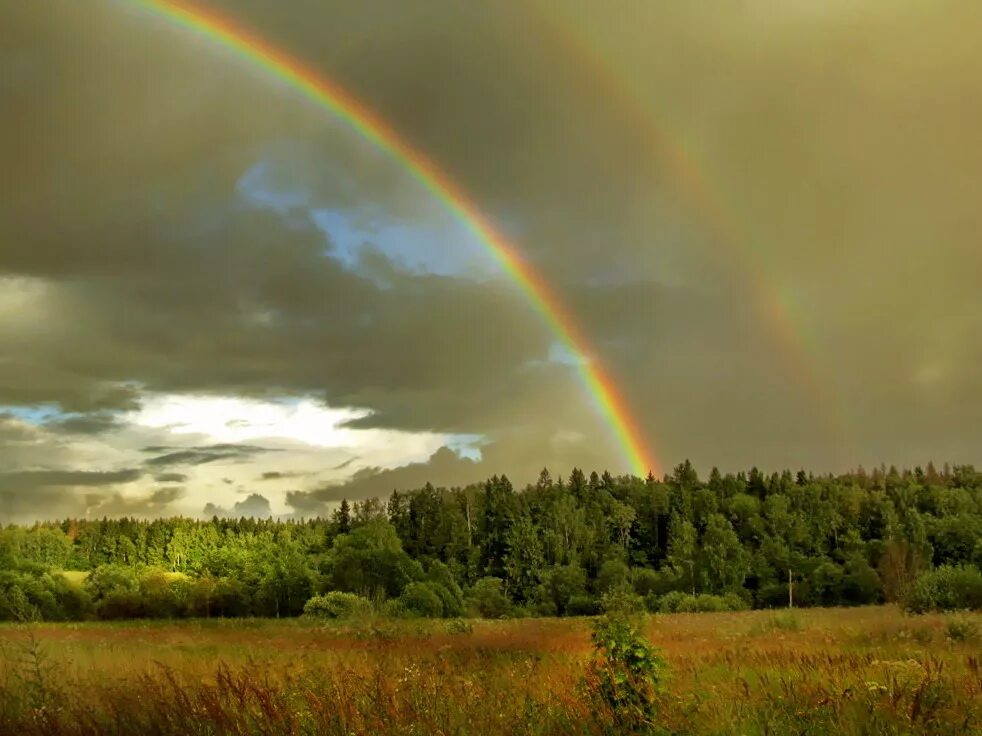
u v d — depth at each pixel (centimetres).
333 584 8406
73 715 705
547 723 661
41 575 7356
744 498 14000
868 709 682
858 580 8906
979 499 13638
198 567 11962
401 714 651
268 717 647
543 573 10850
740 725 676
